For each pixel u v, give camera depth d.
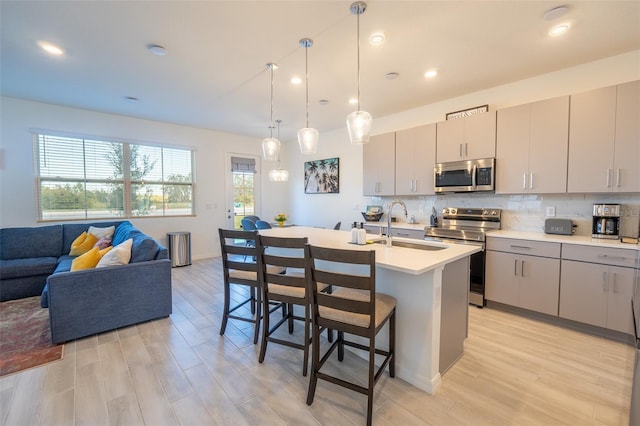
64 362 2.09
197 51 2.56
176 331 2.59
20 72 2.98
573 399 1.72
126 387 1.82
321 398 1.74
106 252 2.98
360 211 5.16
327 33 2.28
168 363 2.08
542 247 2.77
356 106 4.10
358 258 1.53
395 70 2.94
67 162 4.25
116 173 4.66
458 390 1.80
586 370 2.01
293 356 2.19
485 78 3.15
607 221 2.68
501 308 3.12
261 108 4.21
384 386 1.85
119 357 2.16
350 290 2.04
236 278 2.44
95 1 1.90
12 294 3.30
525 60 2.74
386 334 2.05
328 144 5.68
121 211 4.73
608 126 2.54
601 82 2.74
